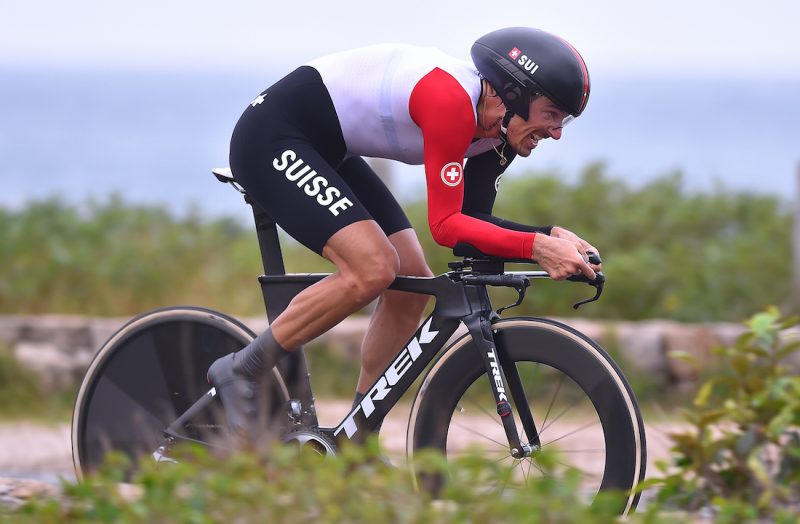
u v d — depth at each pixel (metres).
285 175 13.27
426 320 13.45
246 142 13.56
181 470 10.99
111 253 36.34
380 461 12.73
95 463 14.74
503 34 13.02
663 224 35.41
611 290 31.34
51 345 29.03
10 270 34.41
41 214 40.75
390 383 13.56
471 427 23.28
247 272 35.12
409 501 10.52
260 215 14.14
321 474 10.73
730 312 30.83
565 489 10.52
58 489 13.13
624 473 12.61
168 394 14.61
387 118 13.19
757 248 33.38
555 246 12.48
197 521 10.12
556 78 12.73
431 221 13.00
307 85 13.50
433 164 12.80
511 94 12.84
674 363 26.34
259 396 13.70
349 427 13.66
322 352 28.12
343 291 13.05
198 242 38.41
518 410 13.37
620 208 36.56
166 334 14.62
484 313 13.29
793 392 13.11
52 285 33.91
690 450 13.26
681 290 31.42
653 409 25.17
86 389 14.79
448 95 12.69
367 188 14.45
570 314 31.09
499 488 11.34
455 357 13.38
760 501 12.24
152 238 38.47
